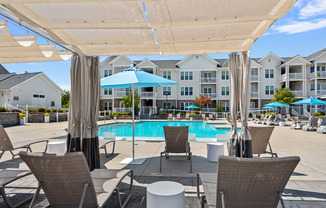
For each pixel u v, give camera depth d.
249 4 2.65
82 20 3.12
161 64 31.55
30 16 2.97
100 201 2.25
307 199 3.09
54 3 2.62
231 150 4.39
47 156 2.00
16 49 4.14
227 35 3.78
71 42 3.96
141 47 4.39
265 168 1.86
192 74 30.19
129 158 5.45
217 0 2.56
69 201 2.25
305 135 10.16
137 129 16.22
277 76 29.62
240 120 4.39
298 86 29.55
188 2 2.59
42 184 2.21
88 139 4.30
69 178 2.11
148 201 2.45
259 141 4.82
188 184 3.68
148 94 29.14
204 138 9.07
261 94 29.59
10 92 21.88
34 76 24.22
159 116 26.03
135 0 2.54
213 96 29.72
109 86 6.63
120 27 3.39
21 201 3.00
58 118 20.34
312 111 28.03
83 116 4.32
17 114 16.14
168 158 5.50
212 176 2.88
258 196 2.02
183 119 24.38
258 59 31.28
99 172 3.08
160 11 2.84
